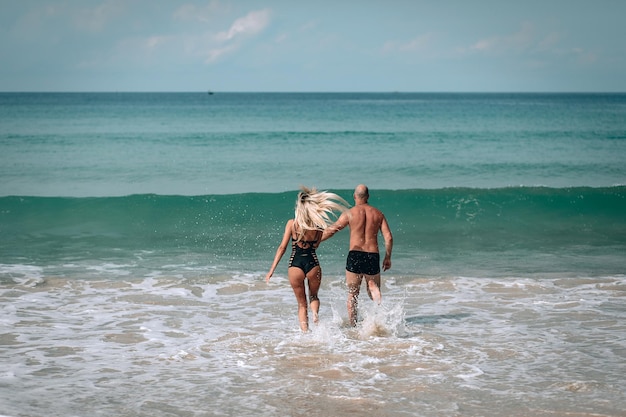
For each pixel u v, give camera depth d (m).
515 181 20.86
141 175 21.34
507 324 7.38
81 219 14.78
